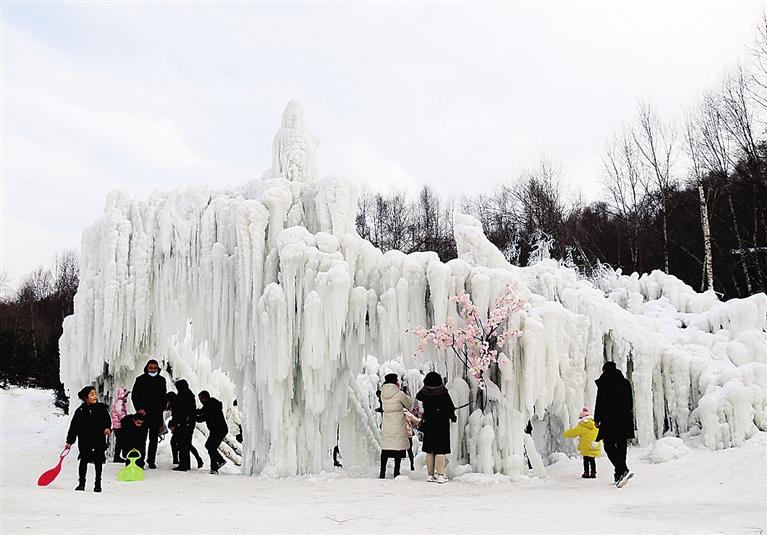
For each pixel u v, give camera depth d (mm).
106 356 12766
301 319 11250
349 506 7930
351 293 11359
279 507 7902
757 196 25969
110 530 6305
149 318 12969
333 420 11773
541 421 13656
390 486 9820
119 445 12734
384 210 47469
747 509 6785
